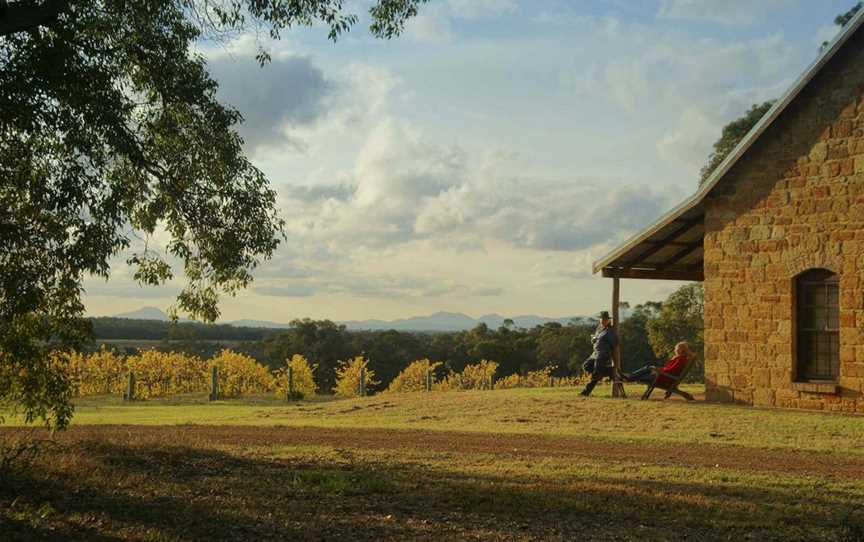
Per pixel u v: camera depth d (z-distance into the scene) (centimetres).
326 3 1285
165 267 1319
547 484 984
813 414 1595
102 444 1159
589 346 5994
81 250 1033
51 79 972
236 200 1291
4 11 909
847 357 1631
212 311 1340
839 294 1650
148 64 1216
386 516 816
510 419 1662
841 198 1652
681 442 1338
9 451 1050
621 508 854
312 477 982
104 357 3122
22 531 718
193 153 1277
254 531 754
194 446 1209
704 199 1870
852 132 1642
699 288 4197
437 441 1358
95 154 1095
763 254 1772
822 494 943
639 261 2162
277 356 5588
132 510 818
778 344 1739
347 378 3828
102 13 1123
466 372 3891
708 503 880
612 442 1345
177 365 3253
